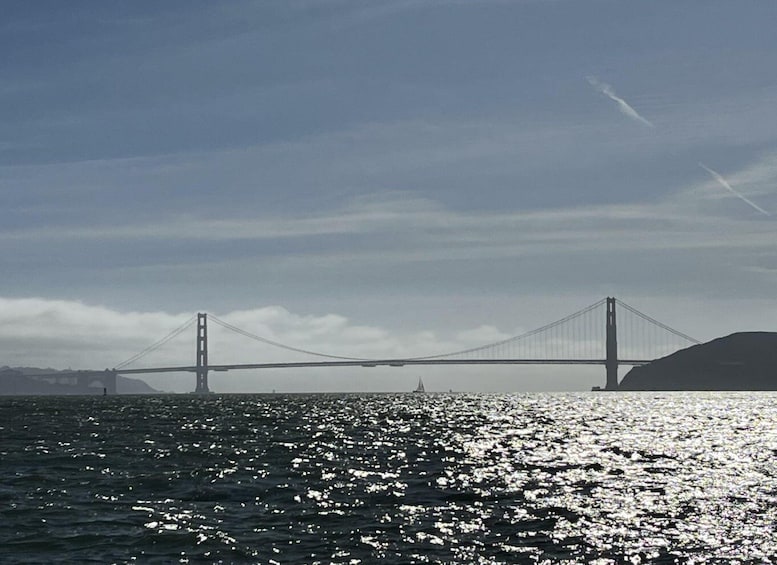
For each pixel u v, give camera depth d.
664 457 73.56
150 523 40.03
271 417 144.62
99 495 48.56
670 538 37.31
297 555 33.84
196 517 41.66
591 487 53.31
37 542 36.00
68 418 140.88
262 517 41.78
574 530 38.94
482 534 37.91
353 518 41.59
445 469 62.84
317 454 73.44
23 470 60.38
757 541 36.81
